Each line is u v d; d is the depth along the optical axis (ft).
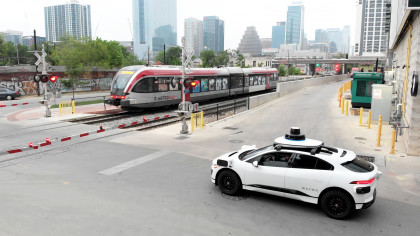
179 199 27.25
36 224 22.56
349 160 24.59
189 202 26.68
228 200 27.17
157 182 31.32
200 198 27.50
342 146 45.83
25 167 35.96
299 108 87.30
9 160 38.70
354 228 22.62
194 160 39.06
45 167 35.99
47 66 71.20
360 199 23.17
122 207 25.54
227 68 117.80
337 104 95.09
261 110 84.48
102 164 37.22
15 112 81.41
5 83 127.34
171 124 69.31
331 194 23.86
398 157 40.27
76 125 63.67
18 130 57.93
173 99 89.56
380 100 60.70
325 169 24.47
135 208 25.40
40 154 41.52
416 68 39.63
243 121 68.03
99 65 151.53
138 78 79.25
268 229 22.34
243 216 24.25
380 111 61.05
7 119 70.03
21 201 26.45
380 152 42.60
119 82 79.36
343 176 23.56
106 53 153.79
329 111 80.79
